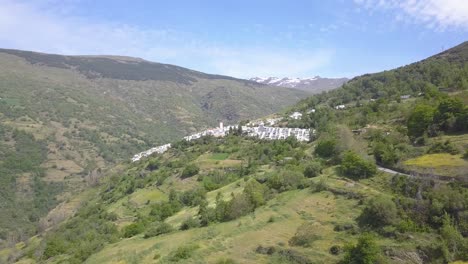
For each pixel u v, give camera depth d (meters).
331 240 53.72
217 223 73.12
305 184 75.94
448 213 50.56
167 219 97.12
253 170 115.94
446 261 44.94
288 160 108.25
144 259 64.69
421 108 88.81
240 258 53.88
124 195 148.50
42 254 100.00
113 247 80.25
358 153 80.50
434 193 53.97
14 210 188.00
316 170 81.12
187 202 110.38
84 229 111.94
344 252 49.66
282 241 56.41
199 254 57.16
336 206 63.19
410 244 48.25
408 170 68.12
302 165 89.94
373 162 72.88
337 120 149.50
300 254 51.44
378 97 173.50
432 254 46.31
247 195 75.75
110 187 171.62
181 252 58.69
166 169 156.88
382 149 77.81
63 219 151.62
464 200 50.59
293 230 59.38
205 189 116.44
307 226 58.78
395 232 50.81
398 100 138.75
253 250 55.66
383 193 62.12
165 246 68.06
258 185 82.38
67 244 100.62
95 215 128.62
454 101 84.12
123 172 194.75
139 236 85.12
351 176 72.12
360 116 132.25
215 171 134.25
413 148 76.44
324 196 68.00
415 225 51.06
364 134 102.69
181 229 78.69
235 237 61.03
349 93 196.25
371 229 53.62
